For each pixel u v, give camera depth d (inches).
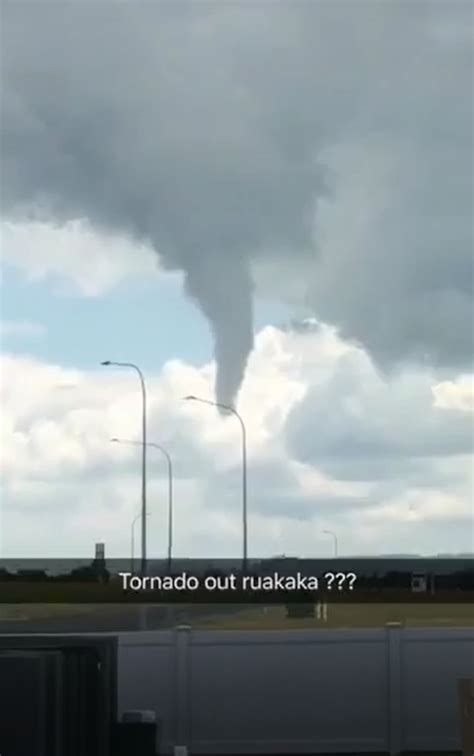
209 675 585.9
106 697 382.0
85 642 378.9
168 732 580.1
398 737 583.8
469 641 590.2
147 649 585.3
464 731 459.2
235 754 581.6
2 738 305.4
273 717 585.3
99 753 374.6
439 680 588.4
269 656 588.7
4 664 308.5
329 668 589.3
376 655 590.2
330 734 585.0
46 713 313.9
